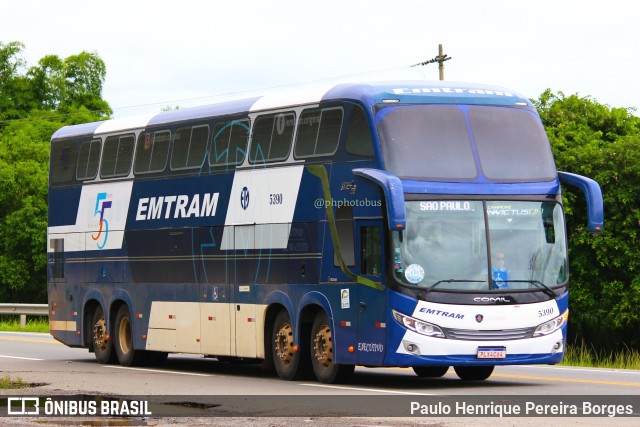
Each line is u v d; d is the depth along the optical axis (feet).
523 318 66.69
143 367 89.81
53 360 96.89
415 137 67.26
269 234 75.41
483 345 65.92
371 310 66.85
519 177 68.44
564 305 68.08
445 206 66.49
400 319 65.36
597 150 134.92
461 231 66.49
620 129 151.84
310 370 73.87
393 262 65.57
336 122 70.28
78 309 96.02
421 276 65.57
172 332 84.94
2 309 156.87
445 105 68.54
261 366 91.50
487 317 66.03
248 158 77.82
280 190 74.64
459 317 65.67
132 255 89.56
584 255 131.23
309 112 72.74
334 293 69.67
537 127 70.33
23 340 124.16
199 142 82.99
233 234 78.74
